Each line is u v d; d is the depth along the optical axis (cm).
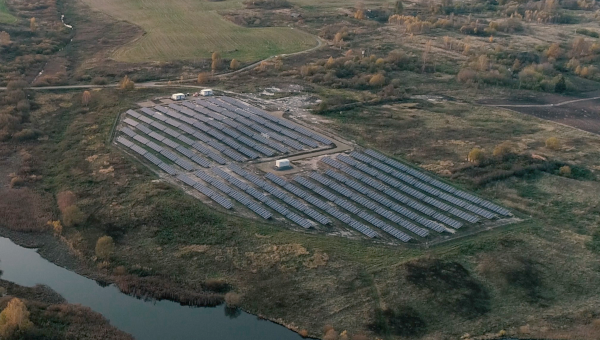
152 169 13488
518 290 9469
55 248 11019
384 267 9962
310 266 10062
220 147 14312
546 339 8531
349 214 11512
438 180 12862
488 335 8638
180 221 11400
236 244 10725
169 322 9181
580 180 12912
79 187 12900
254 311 9344
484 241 10619
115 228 11362
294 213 11462
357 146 14675
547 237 10781
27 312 8581
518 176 13000
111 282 10075
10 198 12650
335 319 9031
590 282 9631
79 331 8744
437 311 9088
